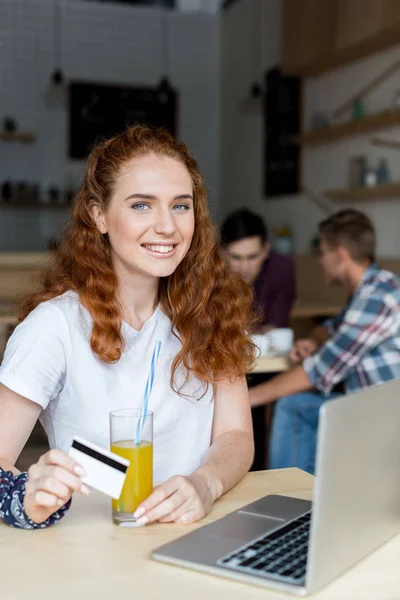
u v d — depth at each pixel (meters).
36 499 1.03
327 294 5.07
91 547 1.01
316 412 2.64
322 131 5.25
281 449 2.69
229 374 1.47
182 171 1.34
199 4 7.09
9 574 0.92
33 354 1.30
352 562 0.94
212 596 0.86
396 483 1.03
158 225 1.31
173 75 7.05
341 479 0.87
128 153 1.33
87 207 1.39
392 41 4.54
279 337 2.90
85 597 0.85
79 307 1.35
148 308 1.43
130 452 1.08
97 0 6.75
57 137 6.71
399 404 1.00
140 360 1.39
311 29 5.15
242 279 1.55
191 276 1.46
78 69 6.73
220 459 1.32
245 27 6.52
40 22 6.60
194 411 1.44
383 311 2.48
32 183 6.66
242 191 6.78
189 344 1.42
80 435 1.37
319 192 5.50
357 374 2.54
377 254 4.89
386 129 4.71
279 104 5.96
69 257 1.42
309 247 5.59
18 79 6.57
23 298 1.46
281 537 1.01
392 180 4.66
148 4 6.91
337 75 5.27
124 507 1.08
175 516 1.10
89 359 1.34
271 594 0.86
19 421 1.30
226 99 7.04
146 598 0.85
